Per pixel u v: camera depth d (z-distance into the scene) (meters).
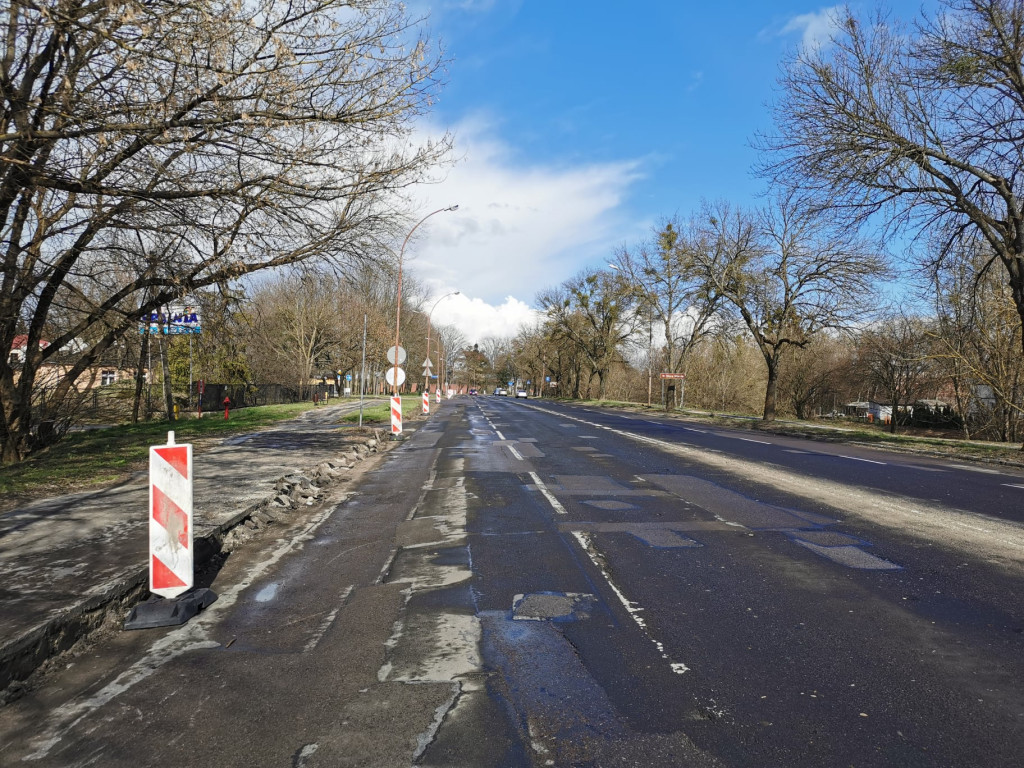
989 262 19.03
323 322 51.25
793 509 8.92
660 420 33.00
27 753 3.09
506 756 2.97
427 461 15.06
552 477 12.07
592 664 3.98
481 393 159.00
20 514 7.73
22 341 16.75
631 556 6.50
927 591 5.37
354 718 3.34
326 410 34.47
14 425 13.12
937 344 33.97
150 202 10.15
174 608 4.86
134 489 9.41
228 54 8.67
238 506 8.16
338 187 10.98
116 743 3.16
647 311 46.44
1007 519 8.36
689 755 2.98
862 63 18.55
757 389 57.50
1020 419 31.36
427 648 4.25
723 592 5.36
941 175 17.94
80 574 5.31
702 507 9.08
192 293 13.10
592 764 2.91
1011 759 2.96
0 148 8.54
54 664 4.12
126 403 29.94
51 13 7.10
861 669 3.91
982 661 4.03
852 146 18.09
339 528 8.11
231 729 3.26
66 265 12.39
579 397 75.88
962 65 16.17
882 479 12.16
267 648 4.32
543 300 63.69
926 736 3.15
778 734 3.17
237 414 30.70
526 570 6.05
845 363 46.38
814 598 5.21
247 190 10.48
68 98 8.32
